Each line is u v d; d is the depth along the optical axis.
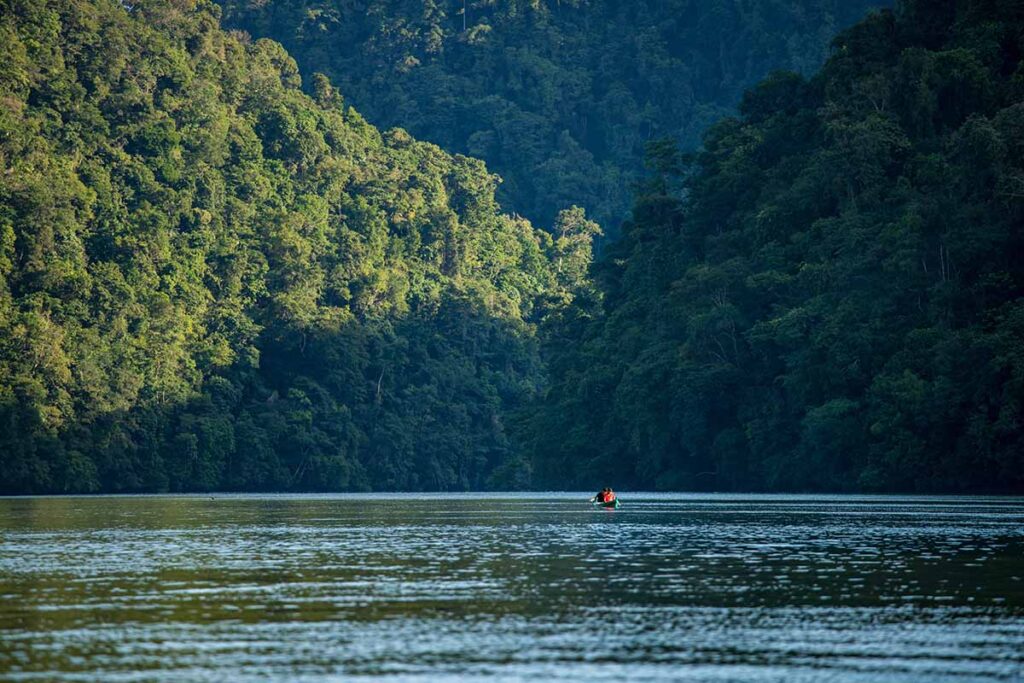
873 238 147.38
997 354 125.94
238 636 39.34
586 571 54.97
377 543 70.50
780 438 153.50
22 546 69.25
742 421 160.25
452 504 137.25
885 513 95.75
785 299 159.62
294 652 37.00
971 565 56.34
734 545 66.62
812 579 51.84
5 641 38.53
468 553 63.47
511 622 41.78
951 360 129.88
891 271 141.75
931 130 158.88
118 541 73.06
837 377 142.00
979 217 139.75
